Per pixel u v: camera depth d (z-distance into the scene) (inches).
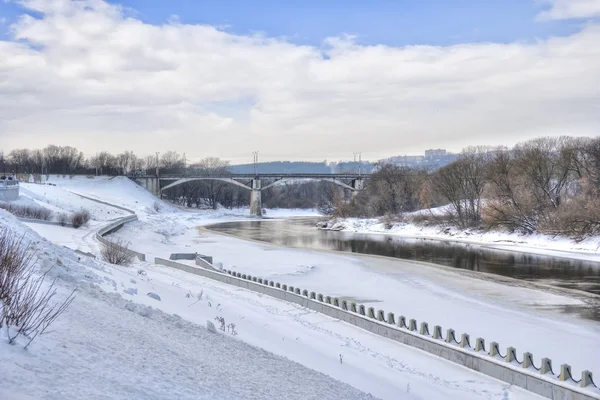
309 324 983.6
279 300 1213.7
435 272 2017.7
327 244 3235.7
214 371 416.2
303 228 4591.5
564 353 991.0
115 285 814.5
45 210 3309.5
